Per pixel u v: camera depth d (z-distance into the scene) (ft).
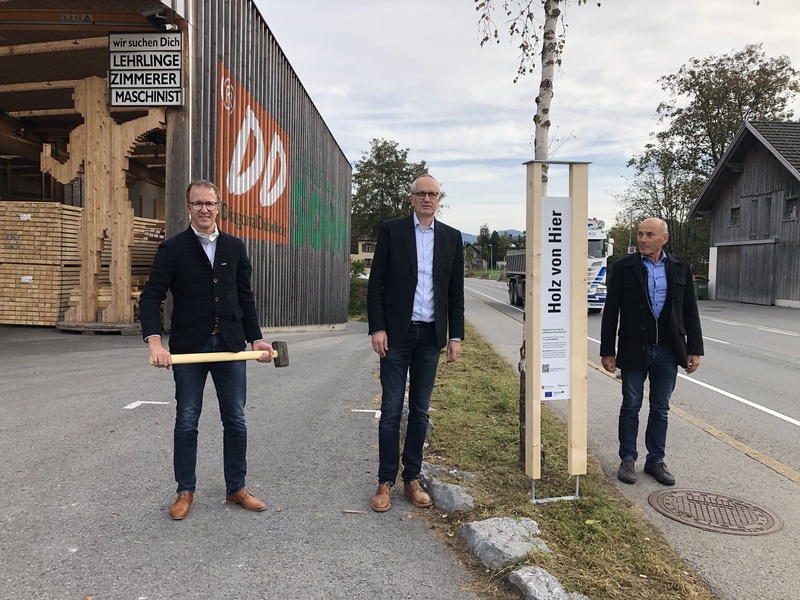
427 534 11.12
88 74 39.04
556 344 11.86
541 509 11.60
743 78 121.90
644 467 15.10
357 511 12.05
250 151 40.50
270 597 8.95
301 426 17.78
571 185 11.75
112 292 35.14
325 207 66.49
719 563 10.37
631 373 14.49
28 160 53.21
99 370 23.77
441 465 13.76
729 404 23.24
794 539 11.35
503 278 267.80
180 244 11.29
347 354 32.73
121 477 13.25
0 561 9.68
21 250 35.91
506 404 18.89
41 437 15.65
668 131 131.03
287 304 51.06
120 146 34.42
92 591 8.94
